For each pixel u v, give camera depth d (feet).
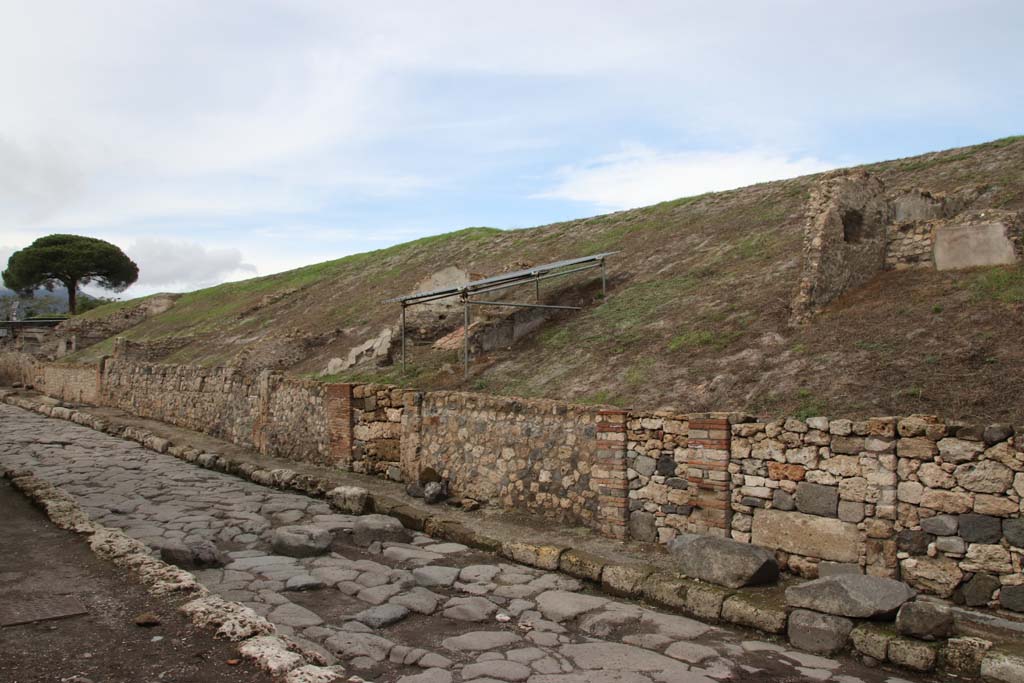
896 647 19.43
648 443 31.89
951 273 40.50
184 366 80.64
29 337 189.37
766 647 21.08
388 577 26.73
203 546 27.78
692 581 25.09
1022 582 21.59
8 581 22.12
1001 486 22.26
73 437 66.90
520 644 20.93
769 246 55.83
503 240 102.37
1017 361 28.99
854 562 25.04
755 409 32.32
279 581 25.82
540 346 51.31
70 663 16.19
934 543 23.41
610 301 55.52
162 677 15.58
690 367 39.32
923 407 28.04
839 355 34.40
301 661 16.43
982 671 18.19
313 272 137.59
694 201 80.43
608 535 32.65
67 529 28.89
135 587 21.67
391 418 48.01
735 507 28.66
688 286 52.80
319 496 42.01
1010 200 50.49
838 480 25.73
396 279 104.42
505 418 39.01
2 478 41.52
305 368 76.28
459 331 64.08
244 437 65.51
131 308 160.45
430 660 19.39
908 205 49.26
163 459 55.42
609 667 19.19
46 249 237.45
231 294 146.61
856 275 43.39
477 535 31.94
